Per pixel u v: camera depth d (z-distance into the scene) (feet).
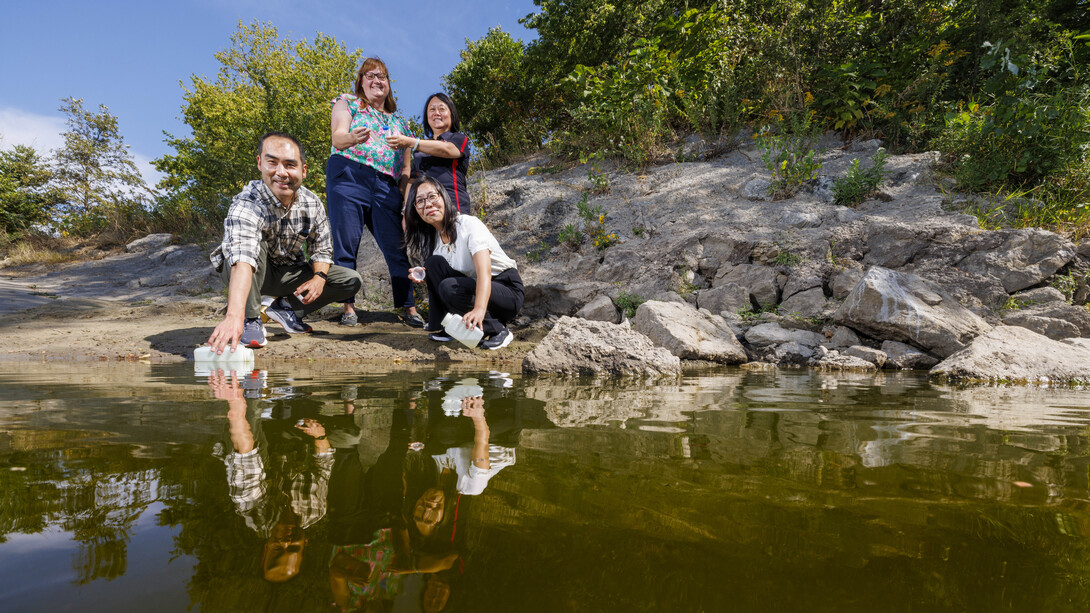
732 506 2.45
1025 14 19.34
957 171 15.84
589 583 1.66
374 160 13.07
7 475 2.72
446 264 10.54
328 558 1.84
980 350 9.52
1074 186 14.32
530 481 2.82
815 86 20.85
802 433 4.21
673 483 2.81
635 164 21.30
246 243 8.46
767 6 23.57
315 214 10.65
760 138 18.92
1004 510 2.45
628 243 16.76
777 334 12.25
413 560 1.84
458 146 13.29
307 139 28.58
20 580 1.58
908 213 14.92
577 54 36.55
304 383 7.05
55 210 63.31
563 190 20.74
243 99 42.73
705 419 4.85
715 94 21.91
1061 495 2.67
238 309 7.93
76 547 1.86
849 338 11.75
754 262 14.66
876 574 1.77
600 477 2.92
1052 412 5.44
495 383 7.58
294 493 2.53
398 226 13.82
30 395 5.65
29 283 25.88
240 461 3.09
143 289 22.94
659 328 11.73
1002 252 12.64
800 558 1.90
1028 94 15.40
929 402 6.10
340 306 16.20
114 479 2.68
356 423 4.36
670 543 2.01
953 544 2.06
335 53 49.01
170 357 10.41
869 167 17.35
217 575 1.68
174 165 65.77
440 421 4.55
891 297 11.25
